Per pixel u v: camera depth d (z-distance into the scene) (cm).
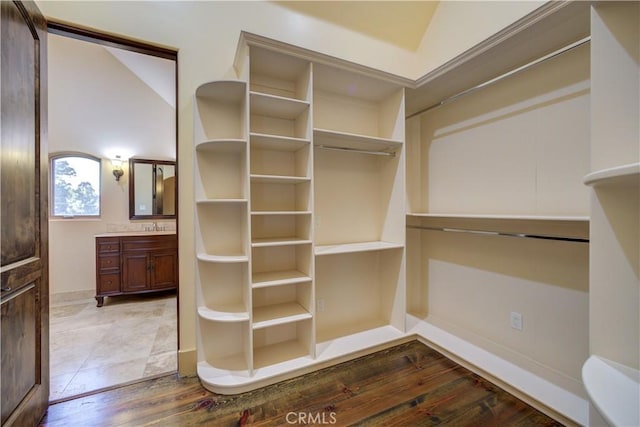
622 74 103
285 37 230
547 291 184
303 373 194
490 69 202
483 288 225
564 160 175
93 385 186
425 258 280
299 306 219
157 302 362
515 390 171
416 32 284
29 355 144
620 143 104
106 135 382
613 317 100
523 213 197
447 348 215
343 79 219
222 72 206
